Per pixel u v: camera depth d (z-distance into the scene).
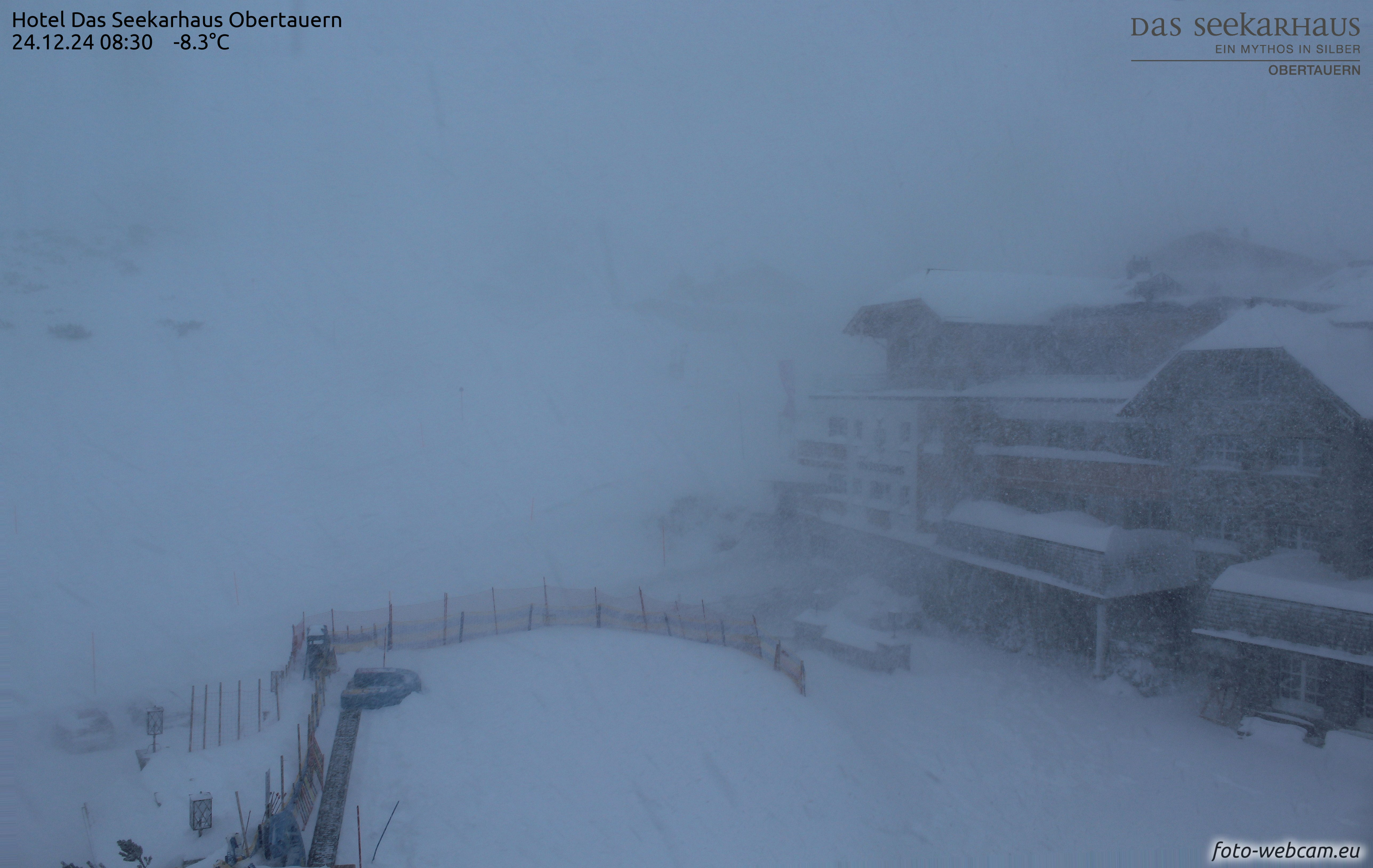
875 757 16.58
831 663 22.23
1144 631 20.38
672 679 19.12
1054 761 16.59
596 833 13.05
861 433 31.22
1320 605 16.28
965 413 26.19
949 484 26.45
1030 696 19.98
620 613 23.36
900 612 25.38
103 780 15.30
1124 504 21.66
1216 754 16.38
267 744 14.66
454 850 12.02
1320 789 14.62
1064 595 22.19
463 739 15.53
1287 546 18.89
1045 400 24.00
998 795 15.30
